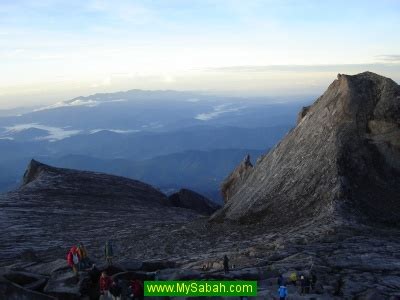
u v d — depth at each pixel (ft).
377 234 147.54
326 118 234.17
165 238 186.60
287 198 202.28
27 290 73.51
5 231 202.08
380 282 94.22
